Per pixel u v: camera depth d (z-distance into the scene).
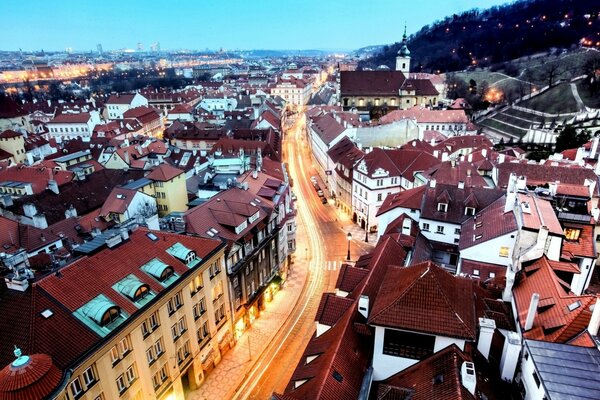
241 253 54.81
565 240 45.16
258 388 46.59
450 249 57.72
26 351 29.92
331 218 97.69
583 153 81.75
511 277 39.19
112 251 40.31
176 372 42.22
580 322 30.14
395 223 62.53
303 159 153.00
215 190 69.62
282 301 64.12
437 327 28.62
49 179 83.06
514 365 29.94
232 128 161.50
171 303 41.44
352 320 35.22
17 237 55.12
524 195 52.09
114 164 107.19
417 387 28.05
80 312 33.75
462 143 104.44
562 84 163.88
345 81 185.38
